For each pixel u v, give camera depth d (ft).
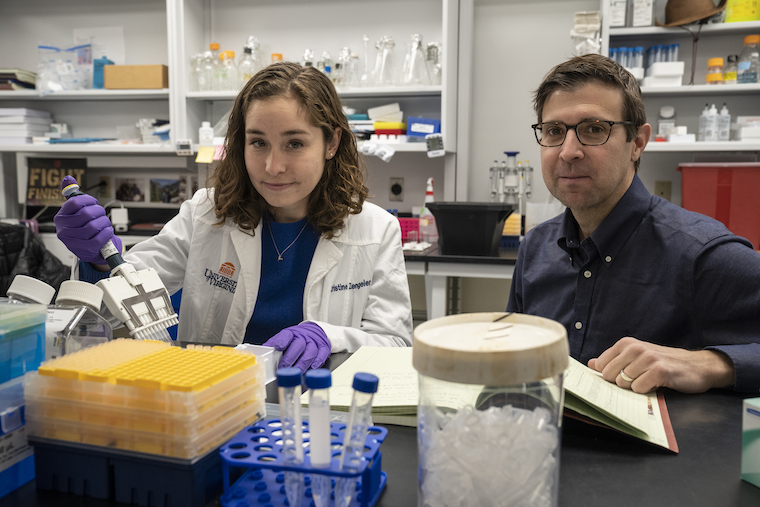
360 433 1.63
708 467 2.06
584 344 4.12
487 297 10.57
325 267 4.65
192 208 5.00
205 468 1.79
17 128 10.82
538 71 10.05
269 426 1.97
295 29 10.77
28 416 1.92
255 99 4.01
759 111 9.25
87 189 11.75
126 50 11.44
